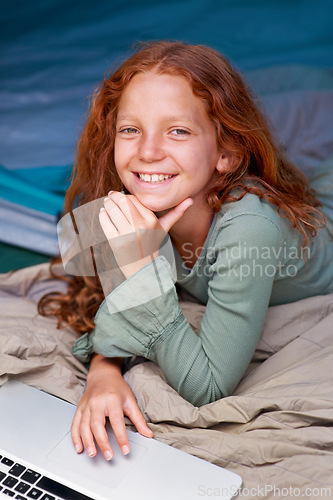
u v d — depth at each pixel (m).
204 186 1.17
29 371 1.22
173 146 1.10
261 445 1.04
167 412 1.12
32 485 0.99
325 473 0.97
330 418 1.04
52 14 2.88
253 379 1.20
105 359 1.23
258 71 2.31
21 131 2.21
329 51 2.54
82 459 1.04
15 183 1.94
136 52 1.18
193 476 1.00
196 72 1.10
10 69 2.57
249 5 2.87
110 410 1.09
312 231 1.28
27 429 1.10
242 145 1.18
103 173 1.27
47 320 1.40
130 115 1.11
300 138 2.00
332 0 2.84
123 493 0.97
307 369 1.16
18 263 1.75
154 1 2.93
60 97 2.38
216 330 1.12
